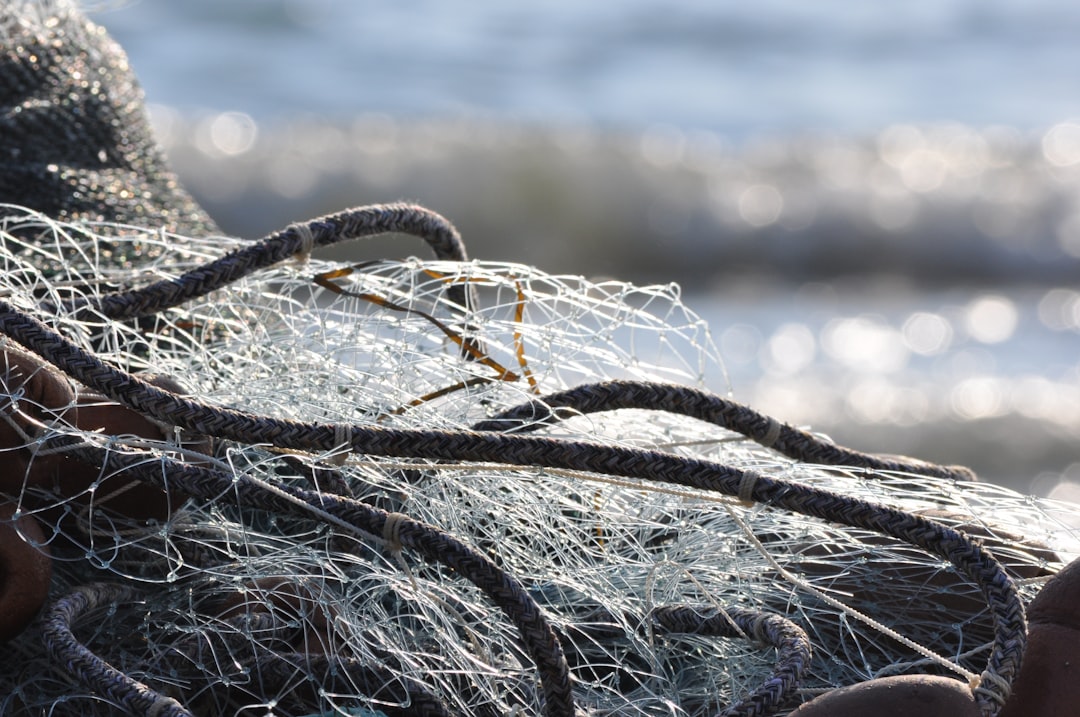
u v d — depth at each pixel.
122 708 1.23
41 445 1.26
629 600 1.33
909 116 11.54
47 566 1.25
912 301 7.27
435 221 1.44
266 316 1.46
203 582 1.31
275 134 8.84
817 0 16.05
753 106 11.79
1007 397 5.25
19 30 1.59
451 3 14.75
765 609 1.34
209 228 1.60
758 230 8.19
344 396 1.38
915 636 1.33
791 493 1.28
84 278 1.47
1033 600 1.27
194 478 1.27
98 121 1.58
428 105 10.92
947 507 1.38
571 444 1.28
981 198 8.52
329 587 1.32
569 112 11.18
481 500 1.35
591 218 8.22
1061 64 13.56
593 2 15.41
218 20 12.66
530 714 1.30
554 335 1.43
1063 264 7.94
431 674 1.29
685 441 1.43
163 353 1.42
